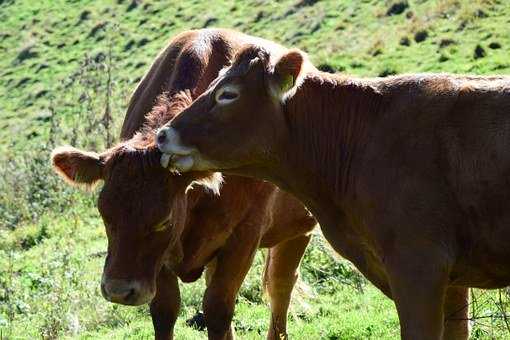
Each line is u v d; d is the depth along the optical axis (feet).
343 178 24.50
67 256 48.39
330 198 25.12
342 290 40.68
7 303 42.96
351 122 24.48
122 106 92.79
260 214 28.94
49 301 42.22
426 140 23.11
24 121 112.06
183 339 35.22
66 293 43.09
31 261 53.57
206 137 23.91
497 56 75.61
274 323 34.50
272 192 29.30
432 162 22.89
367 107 24.36
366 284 40.98
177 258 26.84
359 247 24.72
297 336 34.63
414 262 22.72
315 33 100.83
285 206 31.94
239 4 122.52
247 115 23.98
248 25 112.88
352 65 85.40
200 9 126.72
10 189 72.59
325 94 24.89
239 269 28.84
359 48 89.40
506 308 32.22
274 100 24.16
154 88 28.86
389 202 23.15
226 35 30.01
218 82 24.20
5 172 77.71
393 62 82.43
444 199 22.72
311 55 93.71
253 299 40.91
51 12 147.23
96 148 76.69
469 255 22.99
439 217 22.68
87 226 61.26
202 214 27.71
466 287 25.29
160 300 28.07
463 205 22.67
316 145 24.89
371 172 23.67
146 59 116.47
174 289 28.17
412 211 22.77
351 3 104.68
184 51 28.84
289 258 34.40
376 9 98.37
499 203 22.35
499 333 30.32
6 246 60.59
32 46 135.85
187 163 24.06
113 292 24.07
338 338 33.76
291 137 24.95
